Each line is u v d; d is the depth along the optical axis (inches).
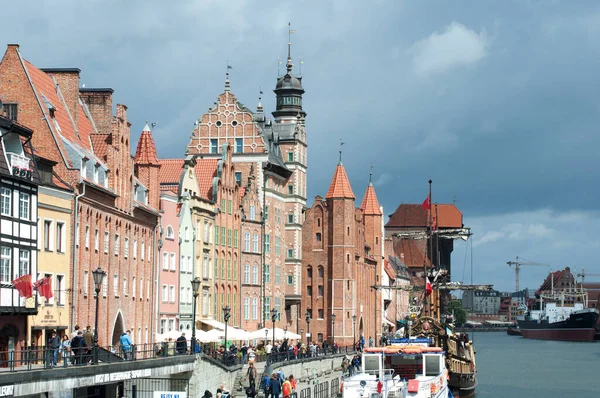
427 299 5689.0
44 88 3348.9
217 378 3302.2
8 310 2566.4
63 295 3036.4
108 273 3469.5
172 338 3772.1
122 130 3646.7
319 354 4965.6
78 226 3142.2
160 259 4128.9
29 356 2203.5
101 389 2711.6
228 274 5113.2
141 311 3863.2
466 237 5679.1
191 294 4488.2
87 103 3833.7
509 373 6348.4
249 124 5836.6
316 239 6722.4
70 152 3184.1
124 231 3649.1
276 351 4215.1
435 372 2856.8
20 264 2652.6
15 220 2623.0
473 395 4879.4
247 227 5438.0
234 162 5821.9
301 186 6579.7
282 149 6496.1
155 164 4084.6
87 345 2481.5
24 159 2669.8
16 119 3122.5
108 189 3462.1
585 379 5846.5
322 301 6673.2
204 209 4694.9
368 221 7859.3
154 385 2920.8
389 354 2878.9
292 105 7381.9
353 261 6786.4
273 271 5940.0
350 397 2566.4
